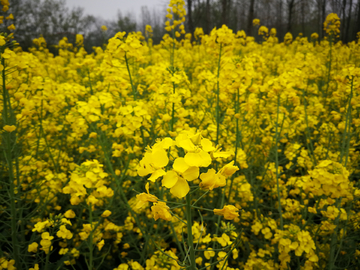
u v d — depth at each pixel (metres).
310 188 2.40
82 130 3.63
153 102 3.41
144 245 2.94
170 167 2.54
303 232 2.28
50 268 2.79
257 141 4.17
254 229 2.85
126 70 3.36
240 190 3.12
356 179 3.85
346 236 2.74
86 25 23.64
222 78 3.28
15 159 2.81
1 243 2.96
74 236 3.01
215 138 3.72
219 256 2.24
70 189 2.33
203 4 16.23
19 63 2.76
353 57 8.66
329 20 6.28
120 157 3.42
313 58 5.18
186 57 8.29
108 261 3.11
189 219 1.44
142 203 1.37
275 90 3.24
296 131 4.23
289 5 18.17
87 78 4.59
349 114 3.27
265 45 11.31
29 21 19.17
